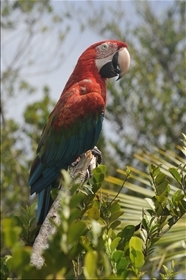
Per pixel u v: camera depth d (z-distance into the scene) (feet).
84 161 24.73
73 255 13.35
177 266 46.29
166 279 19.54
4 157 60.18
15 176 59.67
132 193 55.67
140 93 71.72
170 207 21.33
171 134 69.26
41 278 12.81
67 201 13.23
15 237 12.32
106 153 64.59
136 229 21.75
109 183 57.31
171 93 72.02
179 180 21.88
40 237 19.70
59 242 13.08
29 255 12.37
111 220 21.22
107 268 13.33
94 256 12.74
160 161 42.57
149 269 43.06
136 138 69.92
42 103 62.34
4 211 55.36
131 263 18.15
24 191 58.70
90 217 20.80
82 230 13.14
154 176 21.79
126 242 19.44
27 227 21.39
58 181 34.65
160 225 21.09
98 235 15.46
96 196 21.74
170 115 70.18
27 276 12.64
